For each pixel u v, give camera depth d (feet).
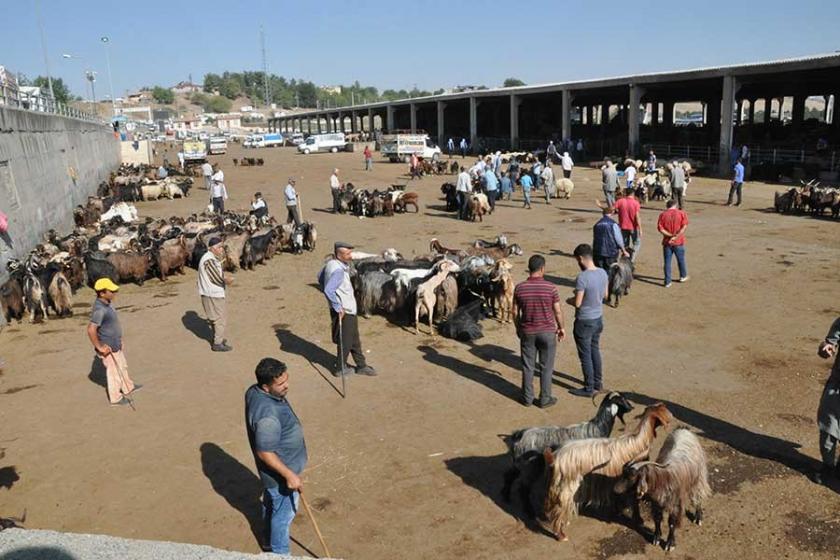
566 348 33.76
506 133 251.80
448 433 24.94
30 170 61.98
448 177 132.26
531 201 91.25
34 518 20.12
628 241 48.11
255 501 20.86
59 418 27.27
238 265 53.83
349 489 21.33
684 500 17.62
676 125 201.77
